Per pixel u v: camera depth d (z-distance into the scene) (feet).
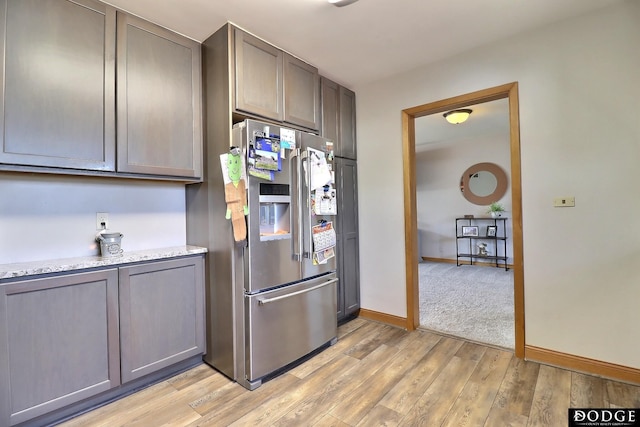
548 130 7.39
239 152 6.65
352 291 10.64
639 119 6.45
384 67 9.43
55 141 5.40
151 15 6.56
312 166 7.81
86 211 6.79
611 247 6.73
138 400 6.15
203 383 6.79
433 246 21.98
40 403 5.17
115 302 6.02
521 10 6.75
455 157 21.01
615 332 6.71
